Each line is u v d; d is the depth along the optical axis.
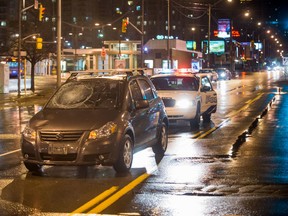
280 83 68.50
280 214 8.12
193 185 10.30
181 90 21.25
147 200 9.12
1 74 50.03
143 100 12.21
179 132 19.48
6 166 12.69
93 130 10.90
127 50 95.31
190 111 20.52
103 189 10.03
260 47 196.25
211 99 23.23
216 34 141.00
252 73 128.12
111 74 13.23
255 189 9.90
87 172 11.77
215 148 15.30
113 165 11.31
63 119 11.30
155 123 13.66
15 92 51.81
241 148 15.23
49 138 10.96
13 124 23.58
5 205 8.88
